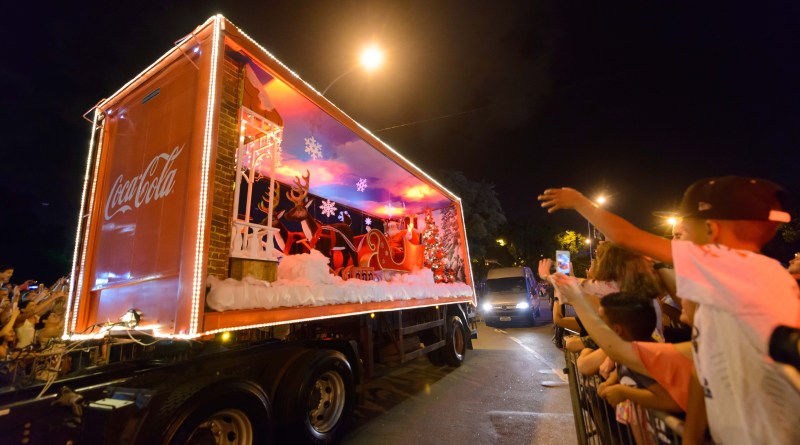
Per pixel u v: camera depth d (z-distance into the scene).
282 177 8.23
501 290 18.23
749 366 1.16
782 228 15.66
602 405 2.76
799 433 1.08
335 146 6.82
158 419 3.04
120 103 5.16
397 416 5.61
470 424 5.24
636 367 1.81
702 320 1.32
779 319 1.11
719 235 1.38
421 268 9.41
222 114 4.11
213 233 3.88
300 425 4.12
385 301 6.36
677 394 1.74
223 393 3.38
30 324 4.43
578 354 3.26
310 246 6.66
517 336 13.98
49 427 2.89
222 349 4.39
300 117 5.80
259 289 3.98
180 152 4.09
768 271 1.20
